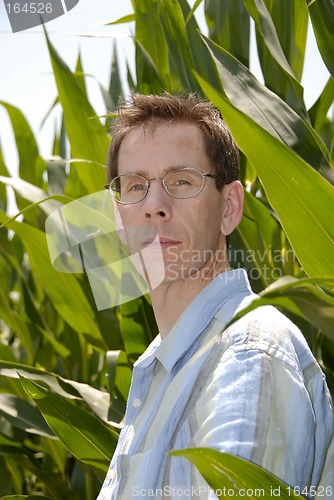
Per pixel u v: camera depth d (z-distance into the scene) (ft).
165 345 5.70
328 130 10.03
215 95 5.13
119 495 5.36
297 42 9.12
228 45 9.63
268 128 6.61
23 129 12.92
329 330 3.58
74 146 10.70
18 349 13.66
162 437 5.12
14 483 11.99
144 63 10.34
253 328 5.05
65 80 10.53
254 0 7.99
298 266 9.53
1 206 13.56
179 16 9.42
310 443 4.86
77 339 11.78
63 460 11.21
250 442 4.61
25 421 9.50
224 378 4.86
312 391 5.23
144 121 6.08
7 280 12.16
